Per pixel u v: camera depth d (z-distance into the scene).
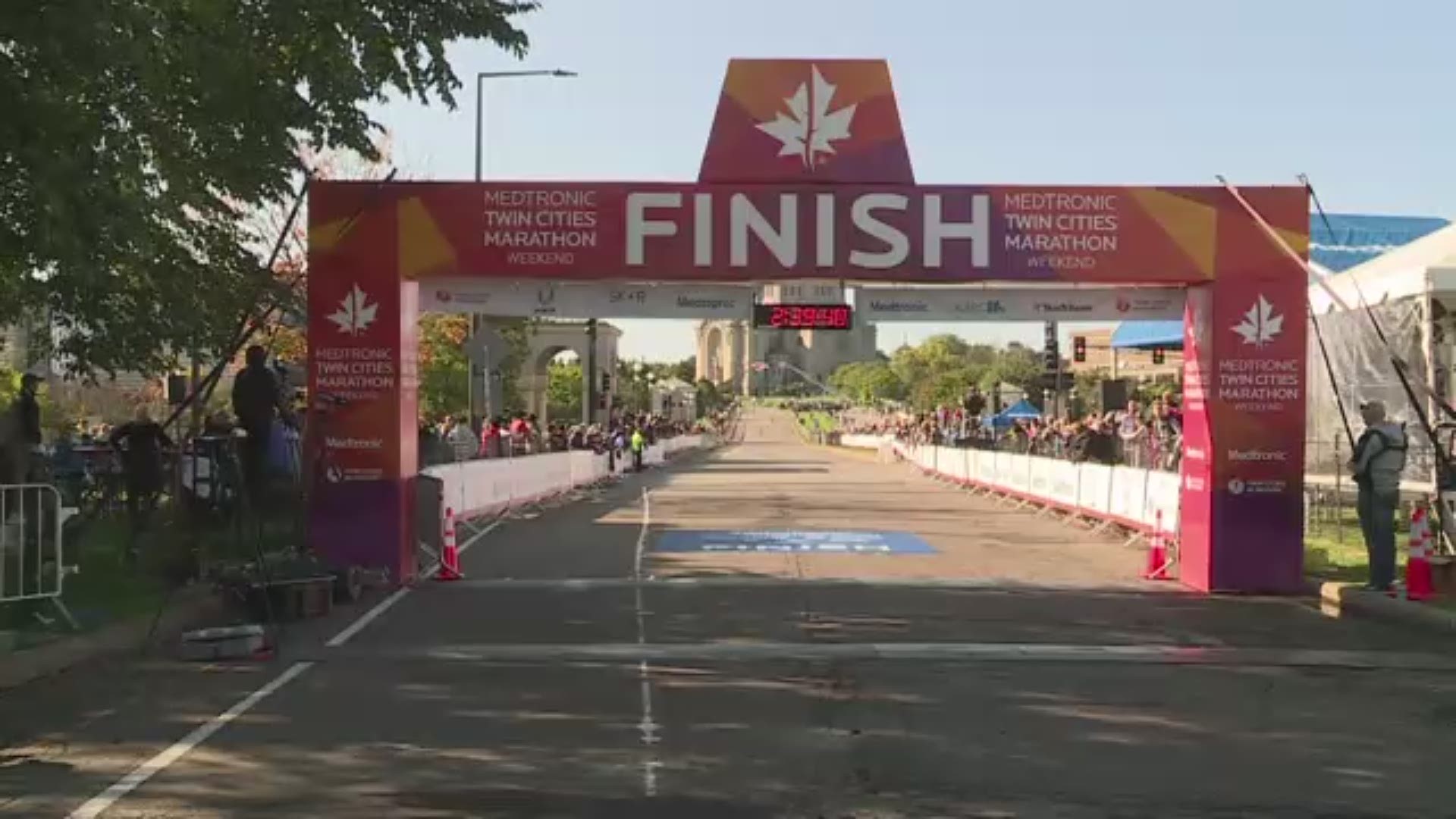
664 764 6.94
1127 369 68.06
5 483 11.71
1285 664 9.85
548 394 78.06
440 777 6.70
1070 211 13.52
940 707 8.35
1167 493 17.30
